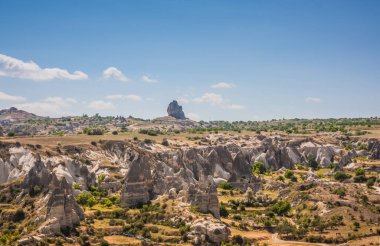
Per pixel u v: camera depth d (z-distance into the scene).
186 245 185.50
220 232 190.62
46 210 190.38
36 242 173.00
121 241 184.12
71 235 182.75
